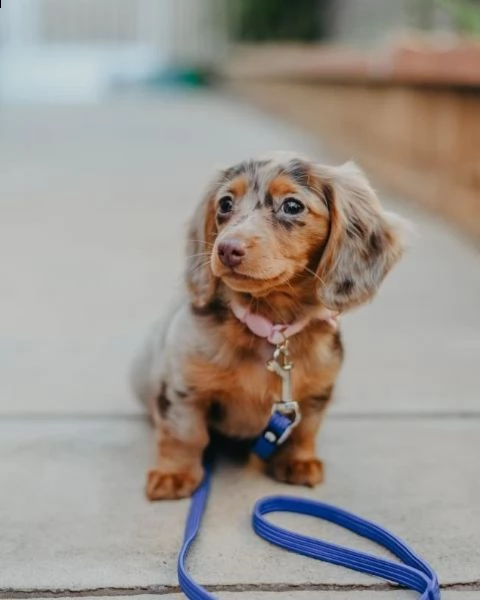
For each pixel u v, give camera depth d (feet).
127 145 9.77
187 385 2.39
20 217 5.94
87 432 2.77
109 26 20.53
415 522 2.29
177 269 4.64
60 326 3.74
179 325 2.43
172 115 13.46
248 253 2.20
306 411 2.49
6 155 8.91
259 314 2.36
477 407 2.97
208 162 8.45
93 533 2.23
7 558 2.12
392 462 2.60
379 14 11.21
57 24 20.38
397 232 2.46
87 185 7.20
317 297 2.36
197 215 2.47
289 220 2.31
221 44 19.81
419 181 6.22
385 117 7.09
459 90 5.40
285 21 16.83
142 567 2.10
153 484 2.41
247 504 2.38
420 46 5.98
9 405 2.96
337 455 2.64
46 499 2.39
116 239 5.32
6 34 20.13
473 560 2.13
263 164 2.37
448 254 4.96
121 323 3.78
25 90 19.03
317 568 2.09
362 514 2.33
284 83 12.55
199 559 2.12
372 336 3.67
